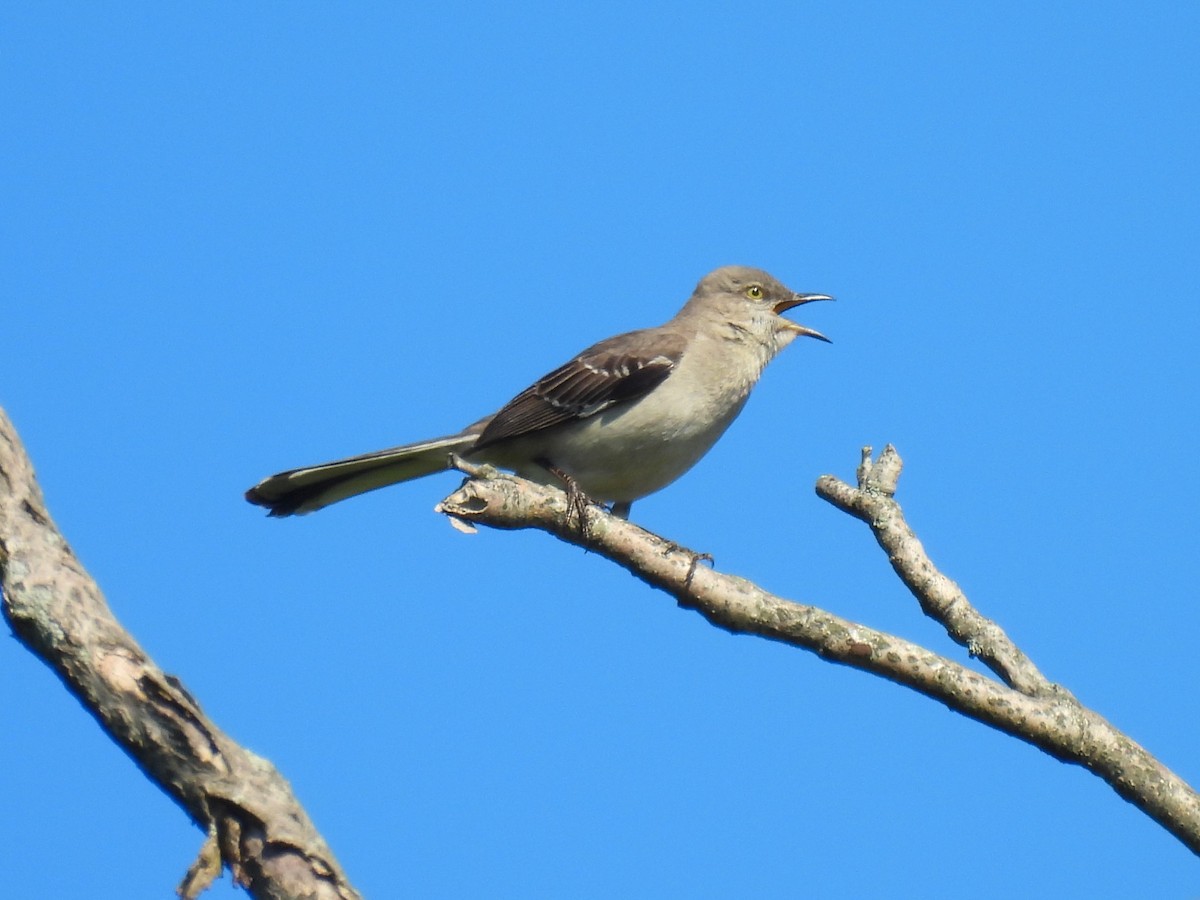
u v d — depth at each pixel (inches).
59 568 280.7
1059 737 384.5
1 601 279.6
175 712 273.7
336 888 275.6
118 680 272.2
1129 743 388.8
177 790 277.0
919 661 385.7
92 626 276.1
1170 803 382.6
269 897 272.8
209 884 272.8
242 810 273.3
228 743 279.6
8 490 284.5
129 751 276.8
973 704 385.7
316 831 279.6
